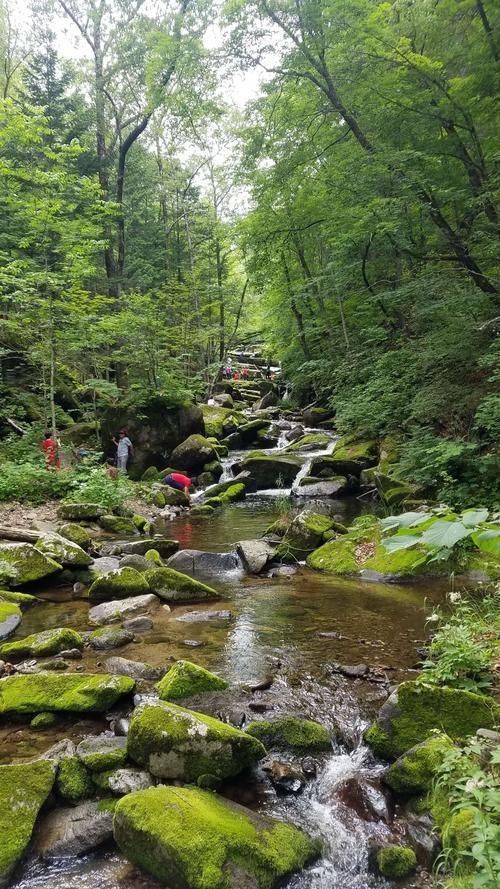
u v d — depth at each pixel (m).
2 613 6.14
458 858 2.67
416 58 10.41
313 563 8.51
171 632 5.95
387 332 16.25
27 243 13.44
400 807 3.36
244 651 5.41
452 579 6.90
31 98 20.52
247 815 3.19
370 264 16.19
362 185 11.59
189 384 21.12
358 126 12.57
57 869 2.92
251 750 3.59
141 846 2.89
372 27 10.71
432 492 10.21
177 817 2.95
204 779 3.41
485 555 7.48
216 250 28.31
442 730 3.68
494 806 2.48
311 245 22.34
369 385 14.99
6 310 15.49
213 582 7.82
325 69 12.24
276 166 14.88
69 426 17.12
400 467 11.18
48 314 13.39
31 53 25.33
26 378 17.16
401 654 5.21
